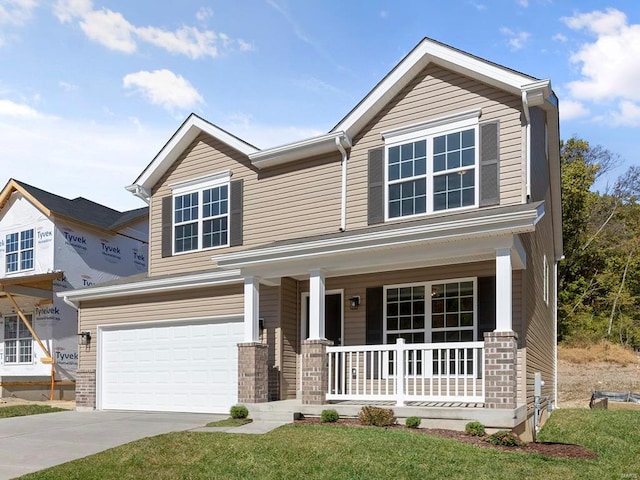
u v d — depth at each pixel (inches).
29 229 870.4
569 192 1435.8
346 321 514.0
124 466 303.1
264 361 490.0
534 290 516.4
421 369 452.1
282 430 379.2
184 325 587.2
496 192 459.8
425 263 450.9
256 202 593.9
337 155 550.9
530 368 467.5
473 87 485.4
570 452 365.1
